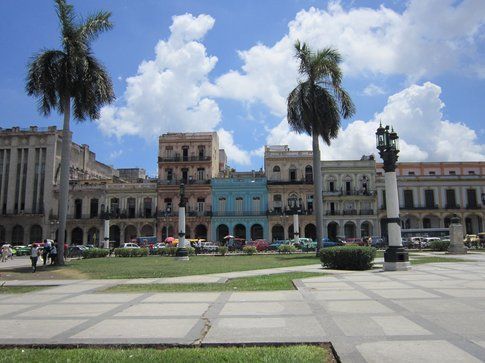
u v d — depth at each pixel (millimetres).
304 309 8234
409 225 61156
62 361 5180
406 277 13711
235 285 12836
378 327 6547
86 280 15703
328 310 8055
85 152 70250
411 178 61469
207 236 60688
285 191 61281
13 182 61781
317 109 27891
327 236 60031
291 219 59812
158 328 6793
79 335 6406
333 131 28594
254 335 6223
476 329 6312
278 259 26594
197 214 61188
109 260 29172
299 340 5879
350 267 17906
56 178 62719
